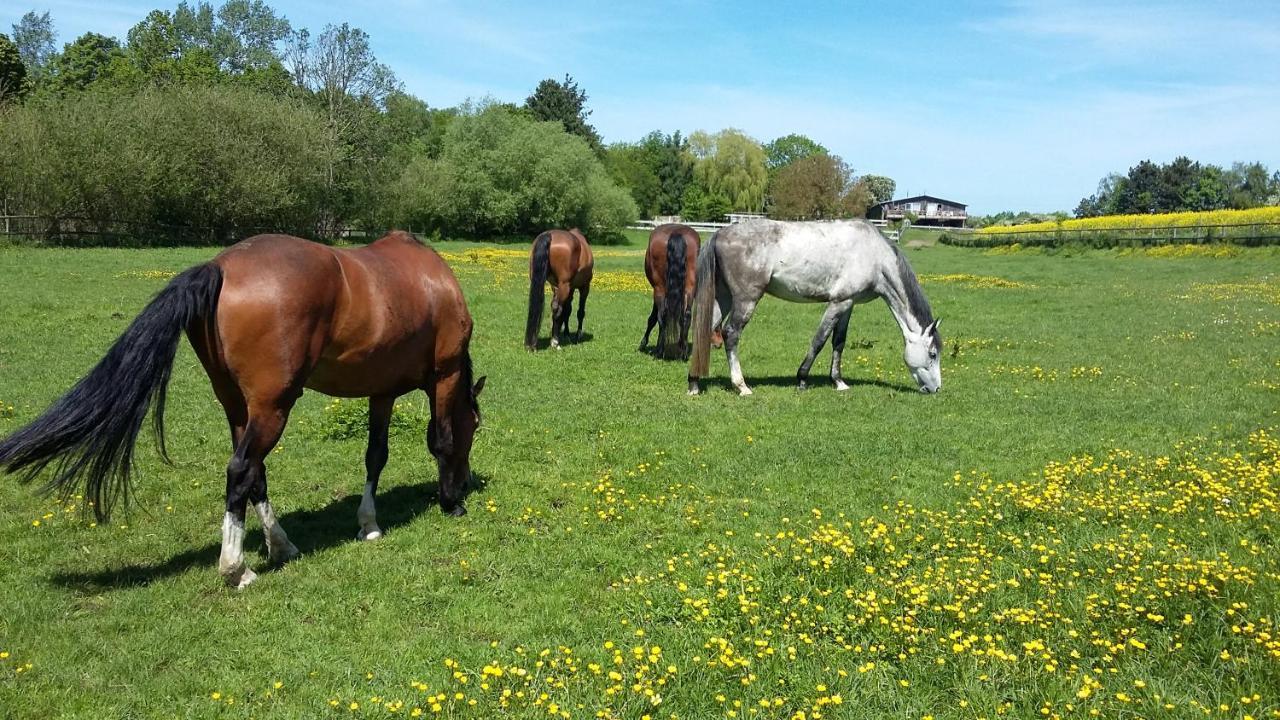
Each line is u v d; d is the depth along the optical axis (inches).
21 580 207.6
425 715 151.3
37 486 271.3
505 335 628.4
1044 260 1701.5
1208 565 203.0
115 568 217.6
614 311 806.5
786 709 154.1
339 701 157.3
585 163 2576.3
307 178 1806.1
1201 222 1957.4
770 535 246.7
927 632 179.3
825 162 3358.8
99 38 2711.6
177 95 1674.5
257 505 217.8
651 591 204.2
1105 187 4798.2
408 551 232.2
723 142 3841.0
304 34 2130.9
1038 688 157.6
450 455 260.2
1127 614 183.2
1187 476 287.6
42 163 1421.0
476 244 2245.3
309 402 405.7
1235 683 157.3
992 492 275.7
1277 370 502.0
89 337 541.0
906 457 327.6
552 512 266.1
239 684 164.4
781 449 336.5
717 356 572.1
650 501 273.4
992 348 607.2
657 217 3786.9
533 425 371.9
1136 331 677.9
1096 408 407.8
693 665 169.2
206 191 1635.1
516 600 203.9
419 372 249.9
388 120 2295.8
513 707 153.9
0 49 2094.0
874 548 227.9
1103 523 247.3
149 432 343.3
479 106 2677.2
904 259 447.5
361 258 228.7
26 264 1029.2
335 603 199.6
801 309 838.5
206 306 192.4
